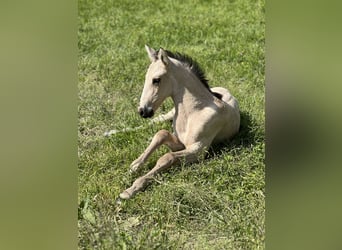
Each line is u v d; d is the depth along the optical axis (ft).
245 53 28.14
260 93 23.06
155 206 15.79
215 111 18.60
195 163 18.11
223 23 34.35
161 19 35.91
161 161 17.57
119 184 17.31
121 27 34.35
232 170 17.37
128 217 15.85
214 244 14.39
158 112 21.97
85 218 14.32
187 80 18.80
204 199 16.15
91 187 16.88
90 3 39.81
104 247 12.96
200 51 28.99
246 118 20.93
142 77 25.48
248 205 15.46
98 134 20.71
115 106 22.56
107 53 28.96
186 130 18.69
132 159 18.63
